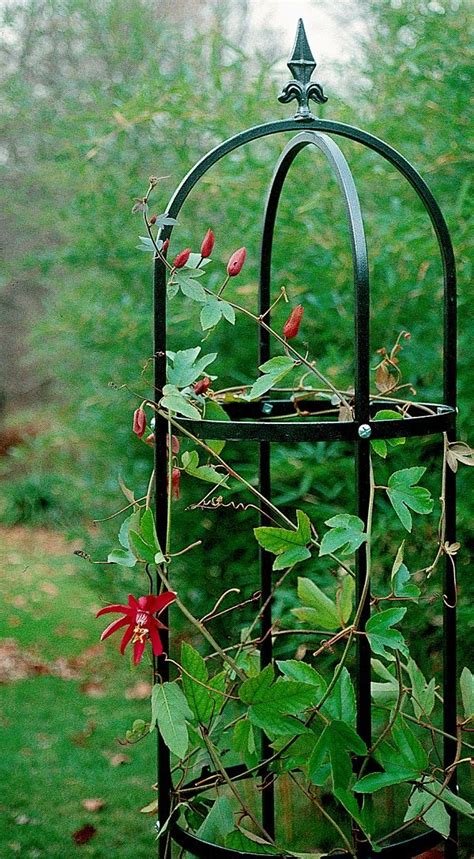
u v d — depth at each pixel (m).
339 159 1.22
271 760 1.28
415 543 2.31
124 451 2.72
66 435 3.17
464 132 2.18
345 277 2.31
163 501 1.28
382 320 2.34
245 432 1.17
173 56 2.93
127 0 2.95
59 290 2.99
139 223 2.60
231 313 1.30
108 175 2.62
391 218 2.28
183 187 1.28
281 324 2.42
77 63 3.61
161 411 1.27
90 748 2.86
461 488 2.20
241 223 2.49
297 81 1.32
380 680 2.19
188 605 2.68
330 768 1.21
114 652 3.53
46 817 2.41
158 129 2.62
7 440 5.92
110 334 2.61
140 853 2.22
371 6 2.38
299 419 2.08
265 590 1.59
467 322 2.19
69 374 3.04
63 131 2.72
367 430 1.15
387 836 1.27
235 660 1.50
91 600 4.38
